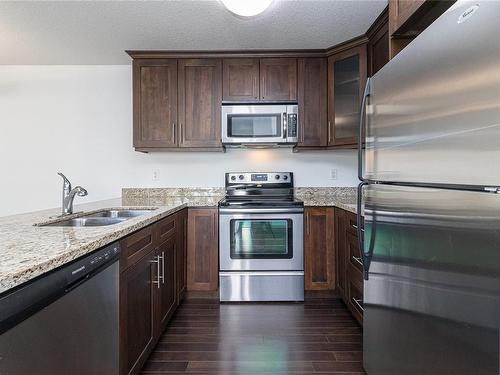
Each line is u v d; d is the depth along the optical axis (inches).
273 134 121.3
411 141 45.0
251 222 114.6
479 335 32.5
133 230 62.2
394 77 50.3
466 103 33.7
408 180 45.9
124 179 138.6
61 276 38.8
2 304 30.0
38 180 138.0
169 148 123.0
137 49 119.3
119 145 138.6
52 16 95.2
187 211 116.8
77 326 42.6
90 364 46.1
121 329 57.2
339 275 111.8
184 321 98.7
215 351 81.3
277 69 122.3
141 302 68.7
